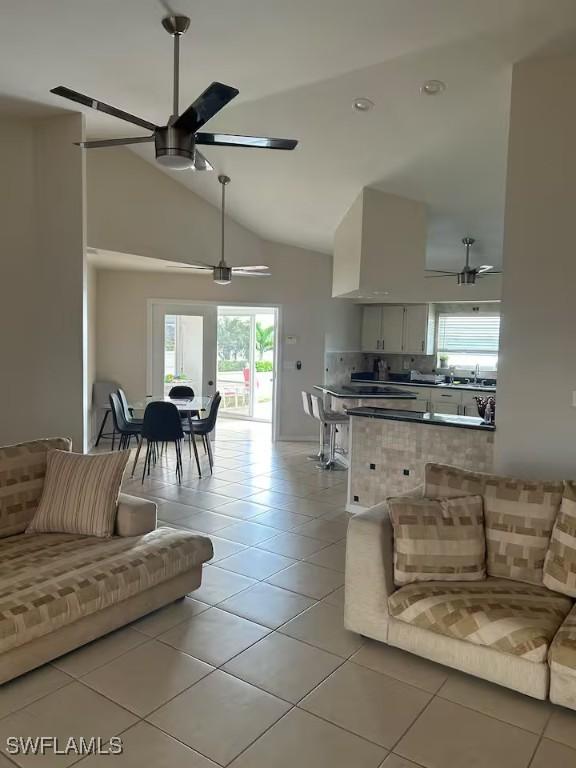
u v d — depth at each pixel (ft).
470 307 28.96
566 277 11.62
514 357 12.19
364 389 27.91
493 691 8.27
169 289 26.66
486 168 15.29
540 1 9.29
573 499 9.04
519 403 12.17
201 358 27.40
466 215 18.95
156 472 21.18
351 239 18.80
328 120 14.07
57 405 15.51
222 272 21.47
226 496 18.08
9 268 15.21
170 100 14.19
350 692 8.17
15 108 14.61
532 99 11.60
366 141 14.78
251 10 9.80
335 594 11.27
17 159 15.21
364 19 9.97
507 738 7.30
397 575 9.16
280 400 27.81
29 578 8.65
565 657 7.36
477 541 9.32
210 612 10.40
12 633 7.73
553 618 8.03
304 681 8.40
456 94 12.34
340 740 7.20
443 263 25.04
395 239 17.88
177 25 10.18
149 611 9.95
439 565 9.11
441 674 8.65
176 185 22.31
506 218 12.11
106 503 10.69
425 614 8.45
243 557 13.06
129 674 8.45
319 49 11.11
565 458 11.77
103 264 23.68
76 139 15.02
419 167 15.66
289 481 20.12
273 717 7.59
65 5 9.80
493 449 13.87
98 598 8.78
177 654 9.00
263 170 18.33
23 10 10.00
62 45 11.34
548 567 8.92
